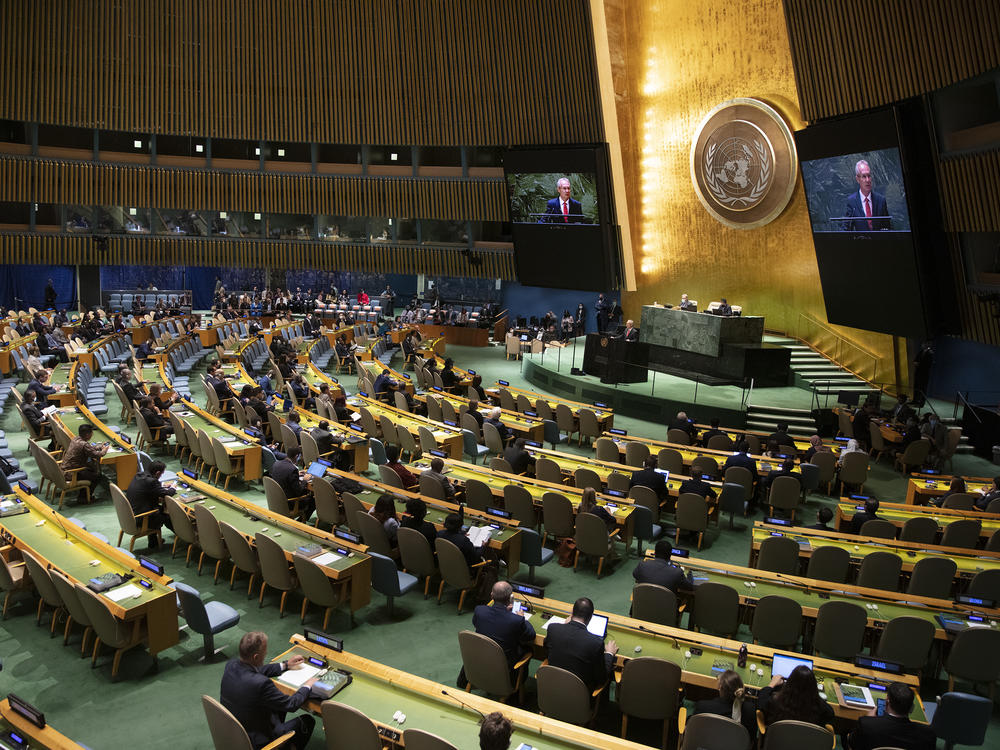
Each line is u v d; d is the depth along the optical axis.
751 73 22.17
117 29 27.45
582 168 25.30
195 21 27.88
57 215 29.27
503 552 9.33
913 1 15.88
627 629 6.86
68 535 8.57
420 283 37.19
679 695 6.38
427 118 28.39
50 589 7.72
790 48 19.03
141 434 14.49
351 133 28.95
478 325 30.47
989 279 17.33
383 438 15.18
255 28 28.19
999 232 17.42
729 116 22.89
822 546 8.86
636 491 10.97
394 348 28.39
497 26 26.62
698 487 11.05
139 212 29.98
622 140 26.31
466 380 20.72
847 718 5.80
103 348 20.81
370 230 30.98
